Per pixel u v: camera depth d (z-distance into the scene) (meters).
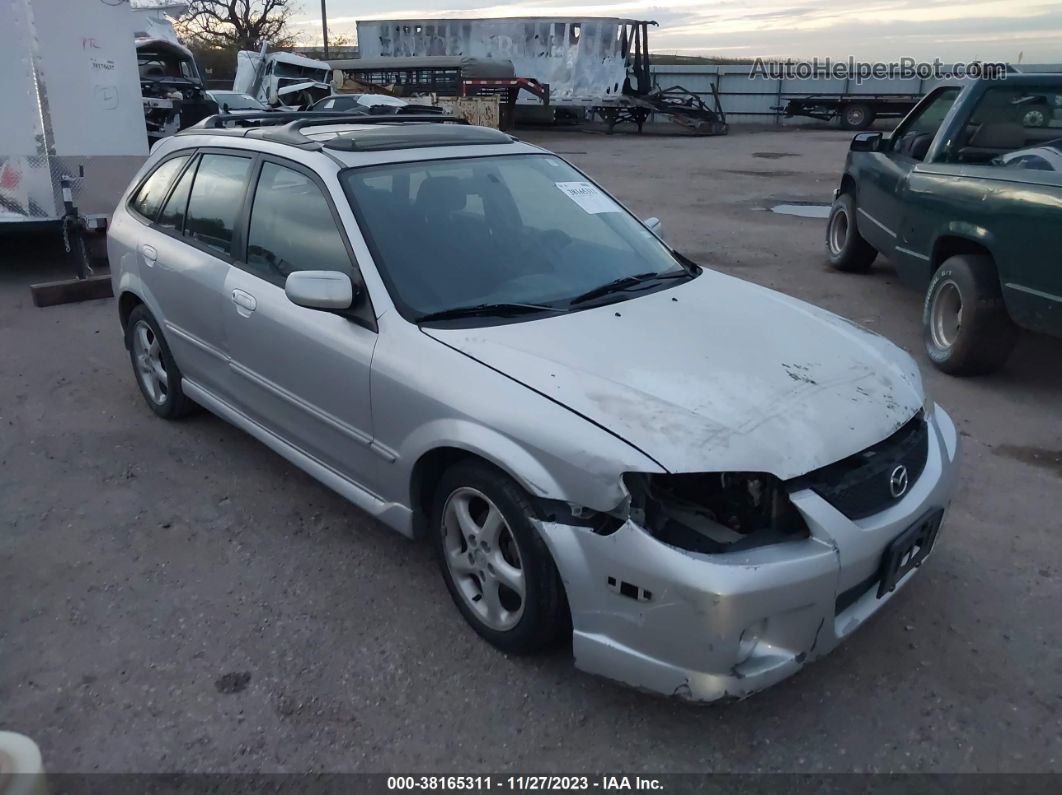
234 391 4.28
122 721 2.84
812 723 2.84
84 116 8.20
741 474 2.65
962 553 3.79
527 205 4.02
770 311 3.64
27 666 3.10
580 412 2.74
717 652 2.49
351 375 3.40
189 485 4.43
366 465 3.50
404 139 4.04
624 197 14.34
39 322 7.34
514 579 2.94
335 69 27.97
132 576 3.64
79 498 4.30
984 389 5.69
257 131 4.34
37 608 3.43
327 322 3.53
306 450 3.89
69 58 7.99
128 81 8.38
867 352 3.38
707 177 17.30
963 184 5.82
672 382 2.90
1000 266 5.34
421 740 2.77
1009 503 4.22
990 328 5.57
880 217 7.49
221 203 4.32
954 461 3.22
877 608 2.86
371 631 3.29
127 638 3.25
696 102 31.53
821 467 2.68
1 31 7.68
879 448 2.89
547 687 2.99
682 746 2.75
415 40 30.47
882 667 3.09
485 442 2.87
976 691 2.97
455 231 3.70
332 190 3.63
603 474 2.60
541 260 3.75
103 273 8.95
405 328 3.27
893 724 2.83
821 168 19.06
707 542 2.58
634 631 2.60
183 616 3.38
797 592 2.53
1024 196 5.14
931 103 7.32
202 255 4.32
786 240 10.70
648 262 4.04
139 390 5.73
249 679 3.03
